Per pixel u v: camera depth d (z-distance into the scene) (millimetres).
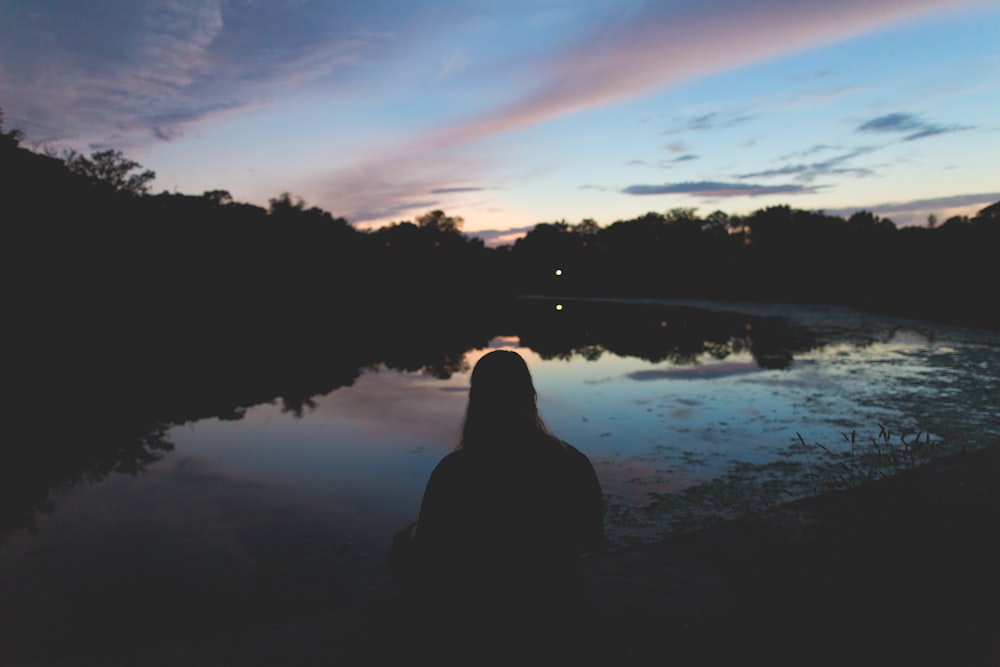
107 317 29438
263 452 8758
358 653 2348
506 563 1672
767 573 2906
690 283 66312
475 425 1824
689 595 2717
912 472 4367
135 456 8719
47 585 4805
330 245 55500
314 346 23672
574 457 1843
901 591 2674
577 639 1723
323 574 4918
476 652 1637
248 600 4508
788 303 48188
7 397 13422
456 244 88188
